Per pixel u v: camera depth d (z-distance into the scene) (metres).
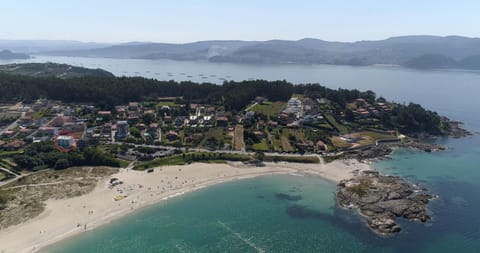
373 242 120.38
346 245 118.69
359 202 147.00
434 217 136.12
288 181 173.75
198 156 196.50
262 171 185.12
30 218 129.25
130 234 123.81
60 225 126.50
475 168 190.12
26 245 114.56
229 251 115.19
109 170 176.50
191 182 168.50
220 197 155.00
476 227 129.25
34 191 149.88
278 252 114.81
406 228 128.75
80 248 114.81
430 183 169.38
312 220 135.62
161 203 147.38
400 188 158.50
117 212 137.88
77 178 164.75
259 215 139.38
